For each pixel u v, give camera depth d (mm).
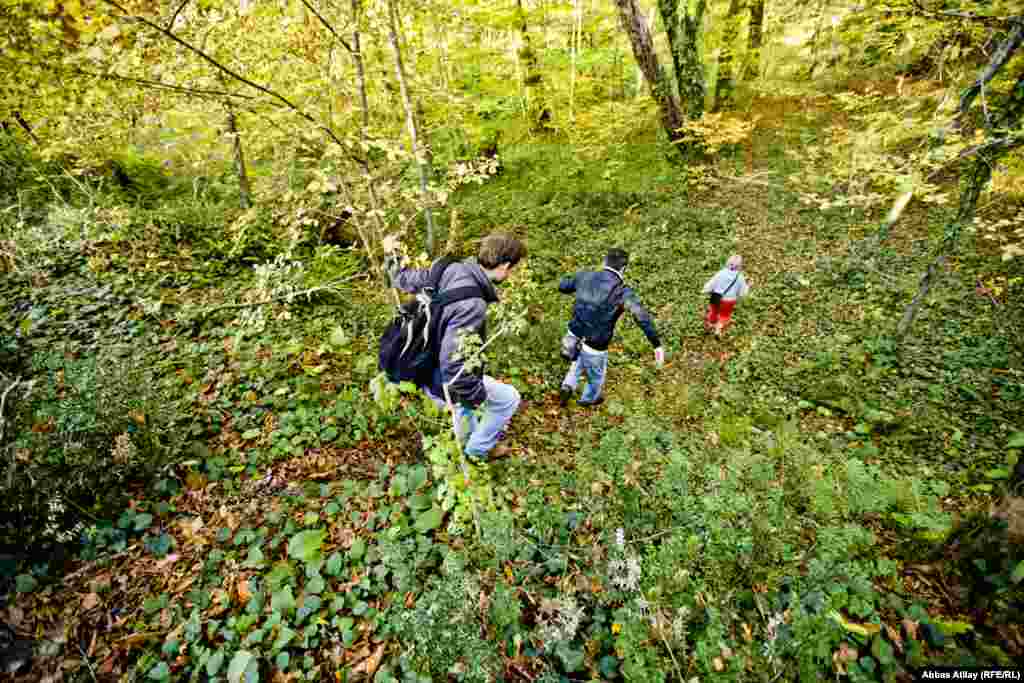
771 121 13805
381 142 3725
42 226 5383
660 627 2084
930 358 5566
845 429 4723
